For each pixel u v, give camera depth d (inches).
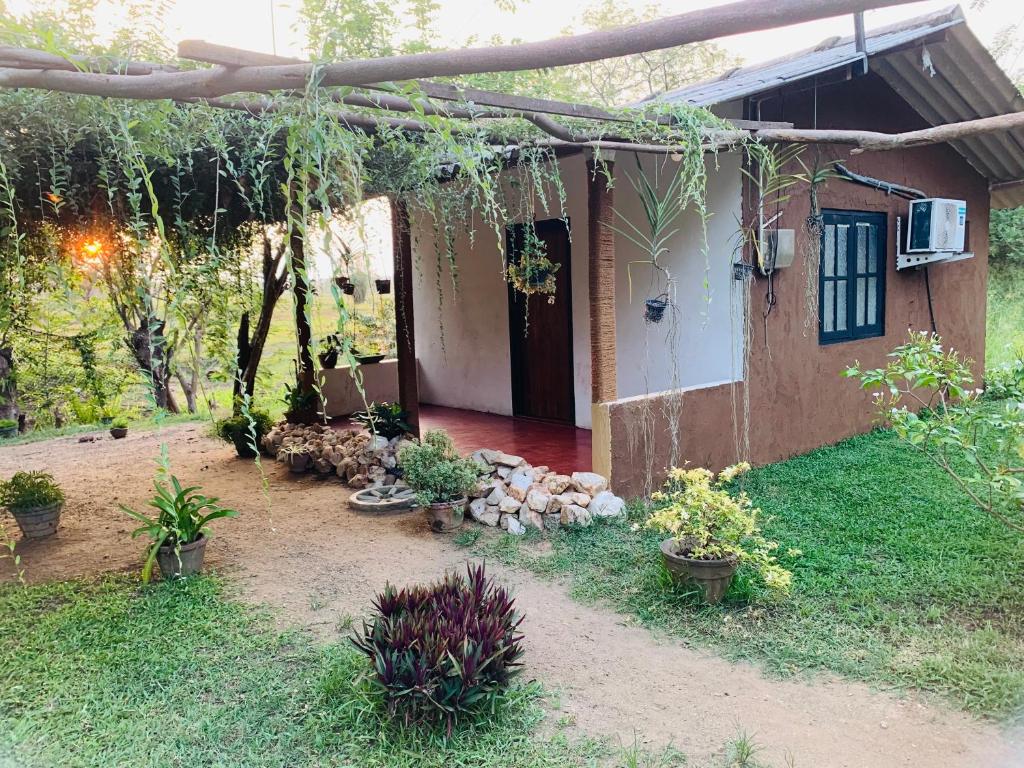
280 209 177.2
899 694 104.9
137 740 98.5
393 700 98.8
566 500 184.1
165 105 105.0
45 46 78.2
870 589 139.5
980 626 124.4
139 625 134.6
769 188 198.8
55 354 325.7
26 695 110.7
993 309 528.1
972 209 318.7
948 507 189.0
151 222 153.9
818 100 241.9
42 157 133.8
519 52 57.0
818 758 91.3
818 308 255.6
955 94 265.3
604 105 151.9
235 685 113.0
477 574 120.0
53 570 168.4
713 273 233.8
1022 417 121.3
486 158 151.8
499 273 317.4
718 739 96.3
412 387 258.4
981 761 89.2
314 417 299.0
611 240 200.1
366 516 205.9
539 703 106.4
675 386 212.4
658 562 157.6
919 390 302.7
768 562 137.6
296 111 90.0
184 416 407.5
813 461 241.3
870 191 267.6
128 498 237.1
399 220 244.4
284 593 151.4
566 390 294.0
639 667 117.0
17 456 315.0
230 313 153.0
